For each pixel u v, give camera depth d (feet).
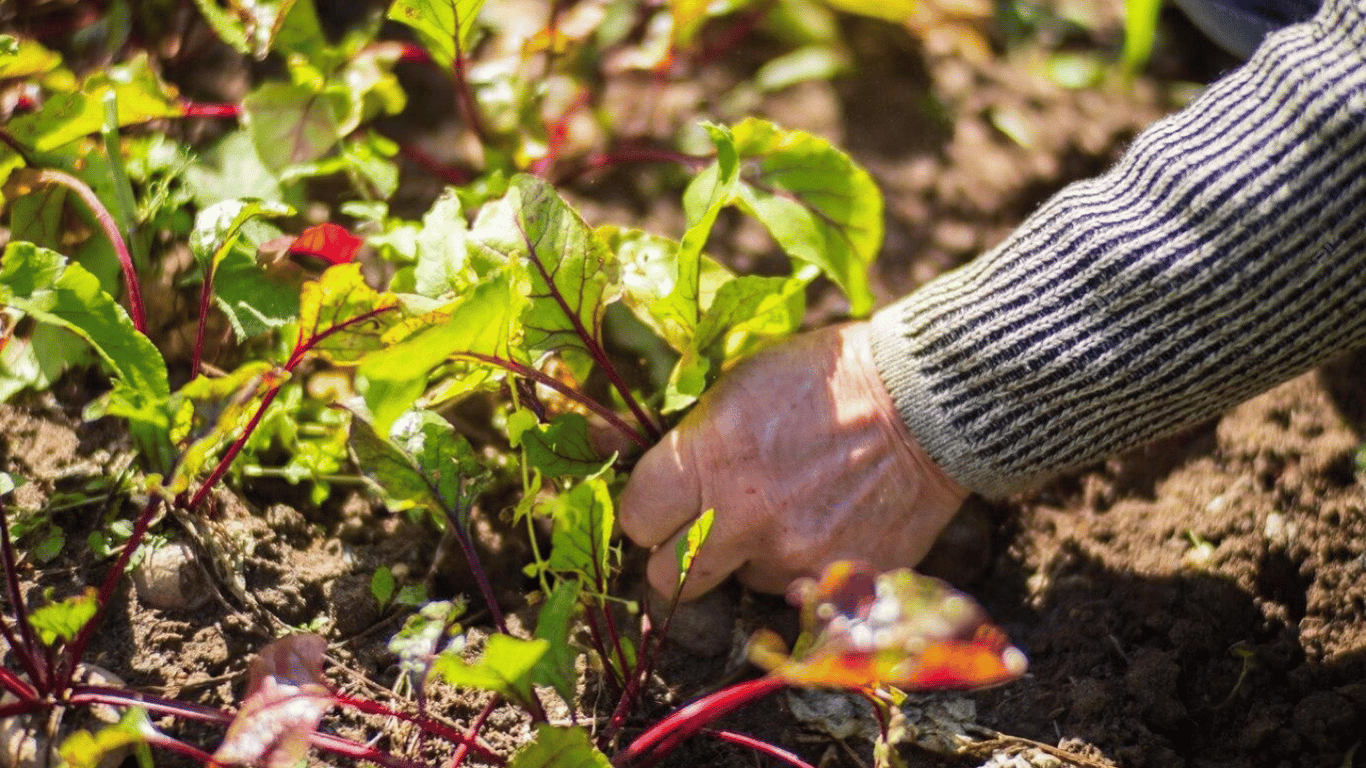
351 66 5.02
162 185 4.77
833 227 4.72
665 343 4.93
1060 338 4.44
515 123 5.12
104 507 4.57
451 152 5.20
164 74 5.14
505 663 4.21
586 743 4.21
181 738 4.39
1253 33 5.15
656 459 4.58
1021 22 5.56
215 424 4.32
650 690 4.58
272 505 4.71
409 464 4.49
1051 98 5.43
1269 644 4.64
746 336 4.67
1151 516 4.81
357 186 5.00
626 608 4.69
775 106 5.36
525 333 4.52
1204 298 4.37
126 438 4.69
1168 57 5.54
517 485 4.78
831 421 4.58
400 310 4.40
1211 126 4.39
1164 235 4.38
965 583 4.78
